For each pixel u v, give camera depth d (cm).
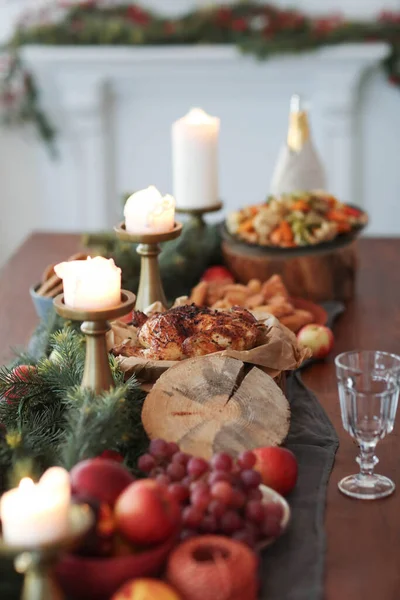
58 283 209
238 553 118
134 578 120
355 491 148
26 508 113
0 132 452
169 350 161
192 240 236
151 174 461
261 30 416
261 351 160
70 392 153
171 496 124
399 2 427
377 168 452
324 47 410
